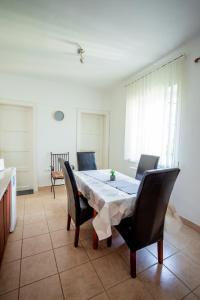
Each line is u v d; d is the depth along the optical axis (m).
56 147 3.91
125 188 1.81
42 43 2.24
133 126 3.39
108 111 4.41
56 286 1.32
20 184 3.76
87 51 2.45
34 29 1.94
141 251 1.75
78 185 2.29
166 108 2.55
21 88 3.46
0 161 2.19
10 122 3.57
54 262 1.58
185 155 2.31
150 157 2.43
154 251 1.76
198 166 2.15
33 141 3.62
